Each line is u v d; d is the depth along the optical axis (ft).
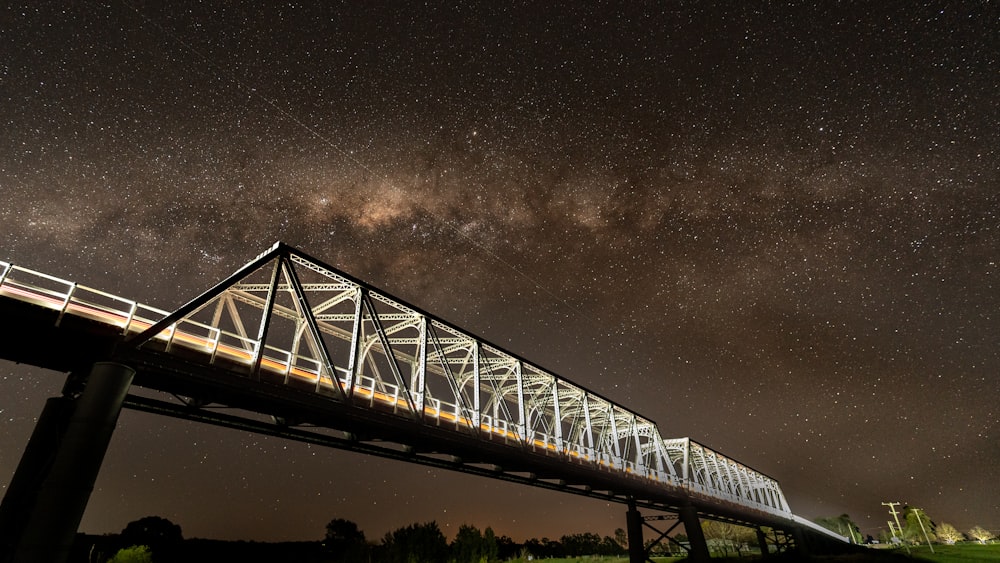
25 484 44.88
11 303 49.19
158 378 56.24
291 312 78.33
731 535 334.03
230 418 62.95
